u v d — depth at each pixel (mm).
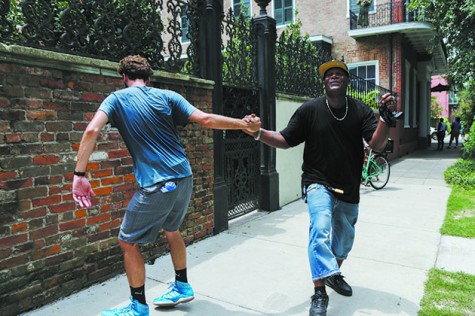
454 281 3436
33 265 2844
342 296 3168
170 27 4188
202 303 3055
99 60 3203
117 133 3463
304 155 2994
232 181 5598
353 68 15945
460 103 30797
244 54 5656
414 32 14945
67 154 3037
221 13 4945
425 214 5922
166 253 4102
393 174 10531
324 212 2713
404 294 3211
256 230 5090
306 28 16562
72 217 3100
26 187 2773
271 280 3492
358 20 15242
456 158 15023
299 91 7199
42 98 2852
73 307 2930
